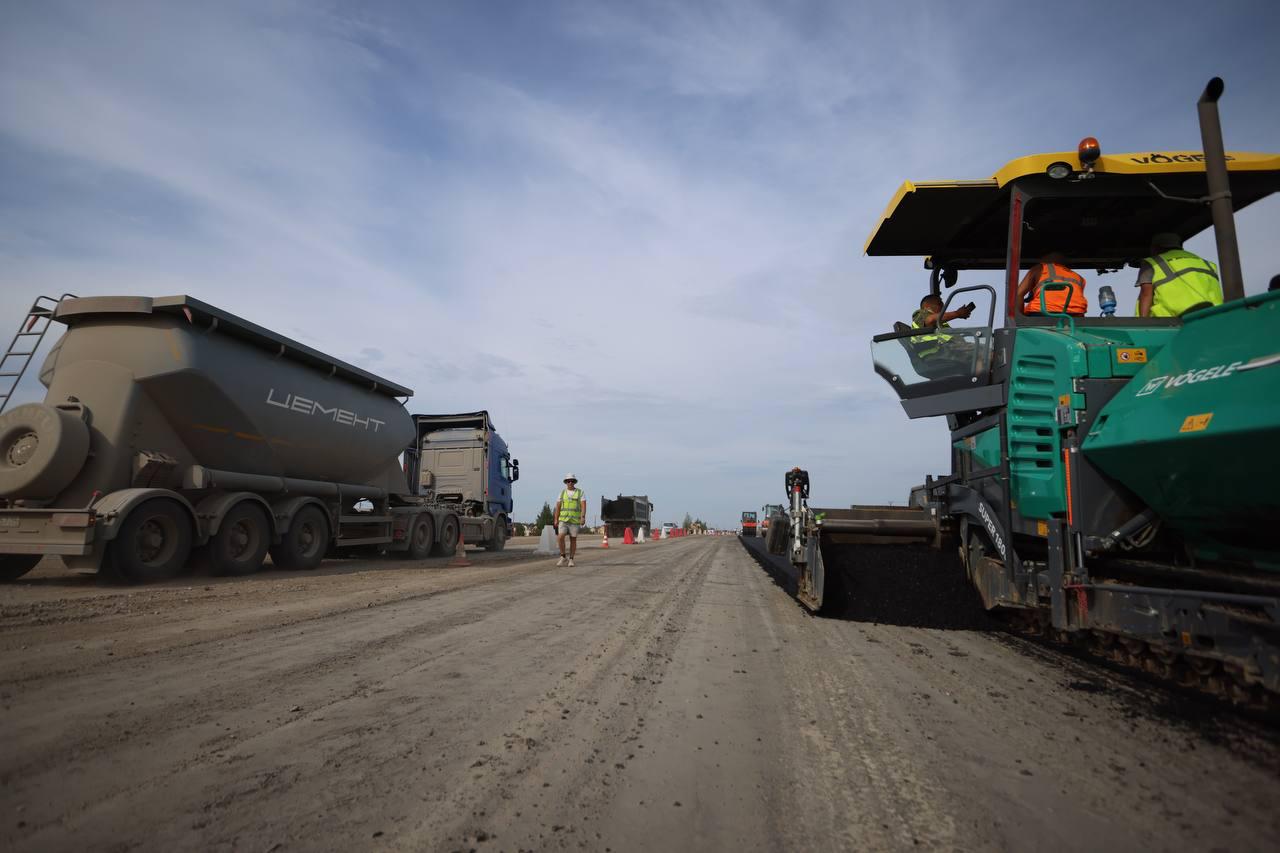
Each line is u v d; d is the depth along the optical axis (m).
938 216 5.88
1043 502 4.54
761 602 8.32
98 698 3.67
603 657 4.97
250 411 10.24
